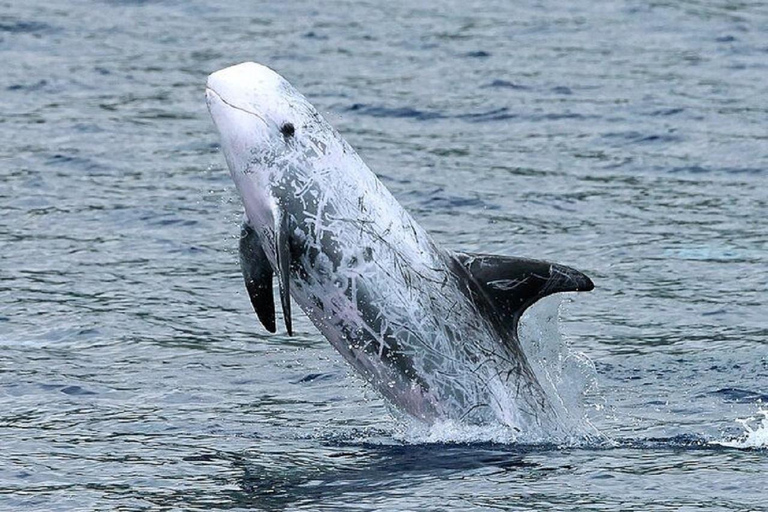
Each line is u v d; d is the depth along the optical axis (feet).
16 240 217.15
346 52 359.66
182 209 235.20
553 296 146.72
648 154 272.72
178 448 131.75
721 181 254.68
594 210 237.25
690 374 160.56
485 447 130.82
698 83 328.29
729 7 419.54
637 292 195.52
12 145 272.10
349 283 134.72
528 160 268.00
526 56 357.20
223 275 203.62
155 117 297.12
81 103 306.76
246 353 169.48
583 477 119.65
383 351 135.44
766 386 155.63
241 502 114.73
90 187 246.88
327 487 118.21
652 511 110.42
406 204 239.30
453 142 280.72
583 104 309.63
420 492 115.85
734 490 115.65
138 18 397.39
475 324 136.15
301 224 135.33
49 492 118.62
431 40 374.63
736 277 201.67
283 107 138.00
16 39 364.79
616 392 153.17
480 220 231.30
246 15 404.98
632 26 394.73
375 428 138.92
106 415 143.54
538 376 146.20
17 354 166.09
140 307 187.52
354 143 277.85
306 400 150.30
